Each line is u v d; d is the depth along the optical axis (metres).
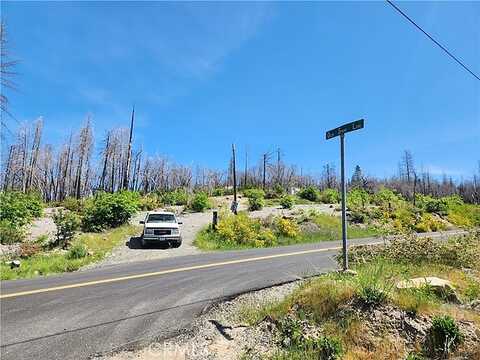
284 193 49.34
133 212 22.91
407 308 5.63
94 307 7.51
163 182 87.62
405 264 9.62
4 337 5.88
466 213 44.12
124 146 68.88
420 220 33.66
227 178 87.31
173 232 18.31
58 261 13.71
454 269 9.69
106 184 70.81
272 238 22.31
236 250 17.72
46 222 23.17
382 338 5.15
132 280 10.16
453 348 4.86
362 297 5.80
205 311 7.27
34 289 9.10
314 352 4.94
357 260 9.63
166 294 8.57
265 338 5.64
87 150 66.38
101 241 18.19
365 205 40.38
